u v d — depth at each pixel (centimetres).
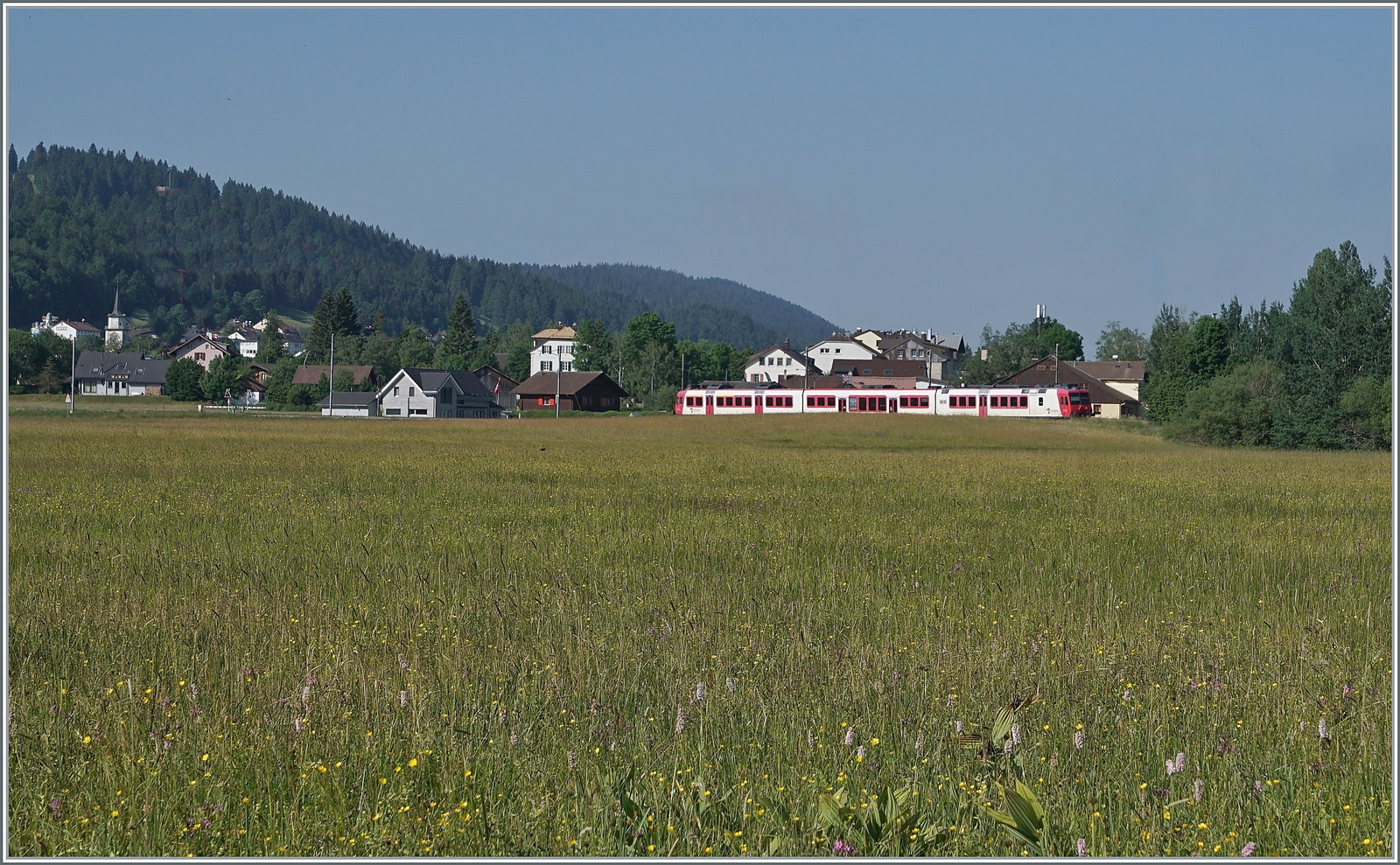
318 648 1130
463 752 848
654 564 1806
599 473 4125
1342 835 741
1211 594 1612
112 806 754
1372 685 1040
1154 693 999
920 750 866
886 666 1071
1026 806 708
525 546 2045
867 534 2306
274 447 5662
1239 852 722
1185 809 772
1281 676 1062
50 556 1803
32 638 1162
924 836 720
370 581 1608
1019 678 1048
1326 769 836
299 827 740
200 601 1414
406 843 722
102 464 4084
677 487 3525
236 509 2634
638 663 1084
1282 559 1967
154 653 1126
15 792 784
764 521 2531
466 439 7256
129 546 1942
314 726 897
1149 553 2056
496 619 1323
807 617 1339
